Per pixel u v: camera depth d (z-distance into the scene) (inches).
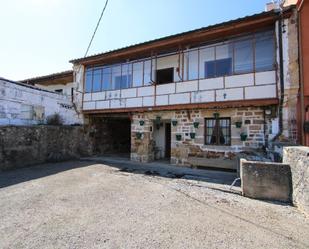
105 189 221.5
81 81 479.2
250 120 319.0
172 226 141.7
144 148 413.7
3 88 343.3
